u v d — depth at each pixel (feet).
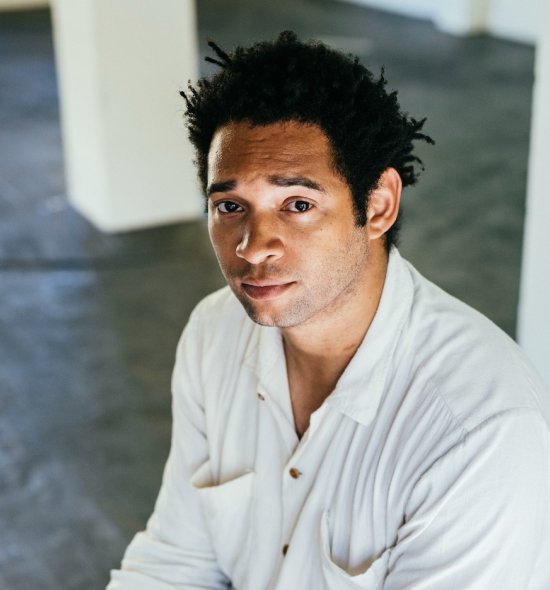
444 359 4.49
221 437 5.22
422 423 4.40
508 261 18.04
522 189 21.44
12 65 33.22
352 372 4.64
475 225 19.66
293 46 4.25
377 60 32.50
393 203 4.50
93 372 14.55
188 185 20.10
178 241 19.36
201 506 5.43
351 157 4.22
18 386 14.20
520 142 24.47
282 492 4.92
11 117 27.58
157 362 14.85
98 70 18.85
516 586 4.36
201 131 4.47
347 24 38.01
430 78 30.40
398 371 4.59
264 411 5.01
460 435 4.26
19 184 22.35
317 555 4.74
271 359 4.95
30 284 17.56
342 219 4.24
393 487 4.44
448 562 4.28
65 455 12.54
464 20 35.81
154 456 12.50
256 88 4.16
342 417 4.68
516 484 4.22
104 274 17.97
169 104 19.47
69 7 19.33
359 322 4.63
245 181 4.17
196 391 5.38
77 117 20.04
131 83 19.12
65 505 11.61
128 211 19.80
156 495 11.79
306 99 4.12
